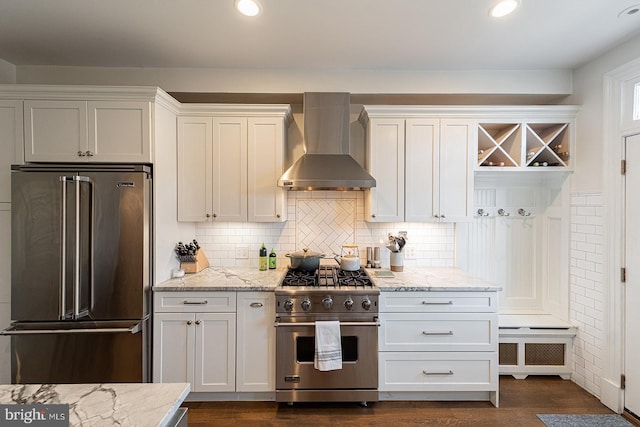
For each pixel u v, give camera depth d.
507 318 2.83
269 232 3.03
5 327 2.24
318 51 2.41
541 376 2.71
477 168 2.71
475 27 2.08
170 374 2.28
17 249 2.12
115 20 2.01
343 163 2.58
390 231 3.04
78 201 2.08
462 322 2.30
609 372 2.31
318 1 1.82
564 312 2.76
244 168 2.67
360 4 1.85
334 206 3.04
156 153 2.31
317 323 2.17
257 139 2.67
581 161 2.62
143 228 2.19
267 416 2.19
